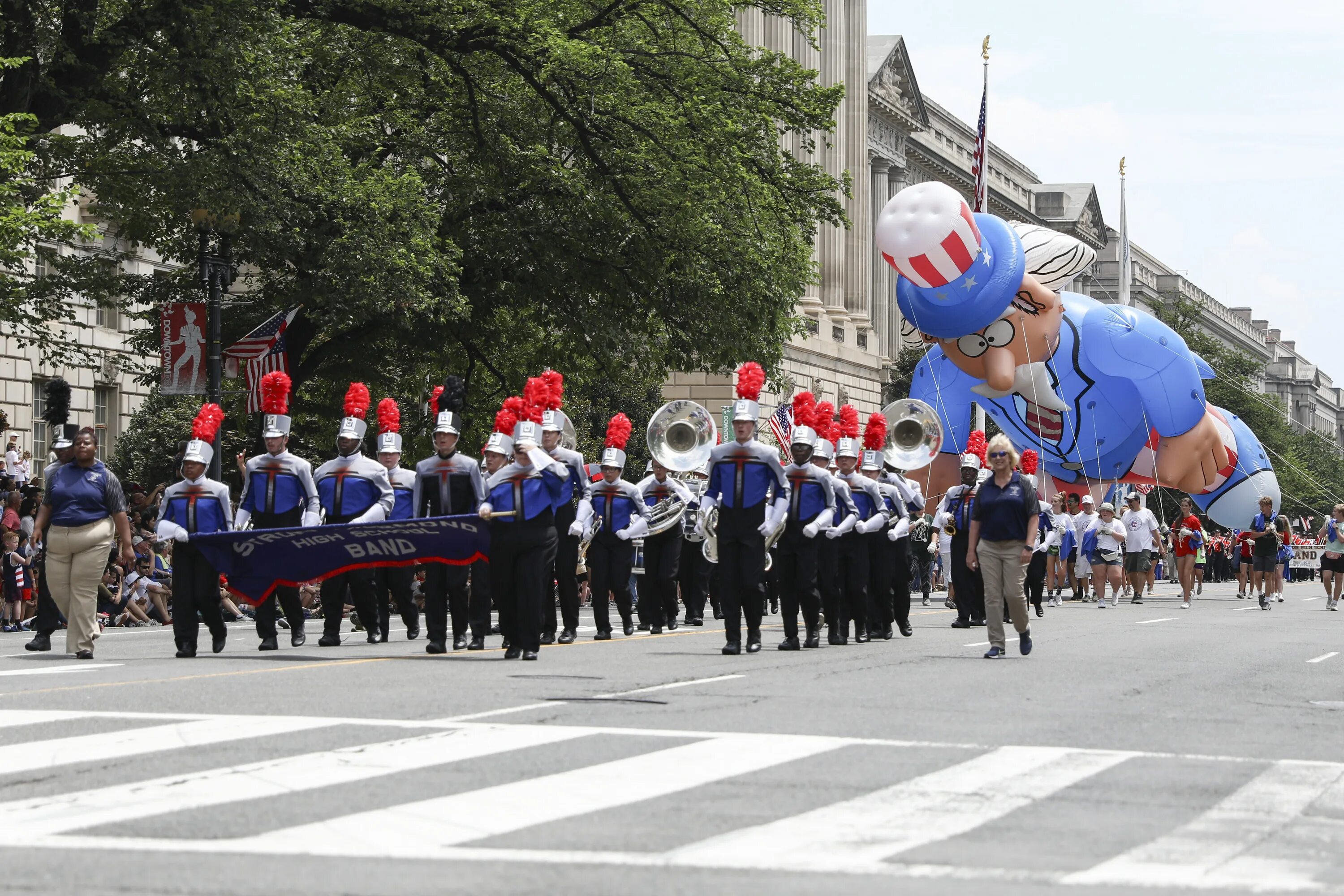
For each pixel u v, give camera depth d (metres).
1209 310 149.50
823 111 33.16
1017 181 118.31
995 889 5.79
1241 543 41.00
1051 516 27.31
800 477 17.30
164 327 27.30
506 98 31.58
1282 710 11.73
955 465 36.38
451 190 31.48
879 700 11.69
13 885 5.76
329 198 26.55
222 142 25.61
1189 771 8.58
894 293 94.38
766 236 32.84
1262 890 5.85
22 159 21.52
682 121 31.30
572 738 9.38
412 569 18.83
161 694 11.63
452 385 17.12
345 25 30.44
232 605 25.28
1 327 39.16
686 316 32.88
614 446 19.81
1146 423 33.41
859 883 5.85
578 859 6.23
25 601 22.73
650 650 17.12
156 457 43.25
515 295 32.62
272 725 9.84
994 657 16.06
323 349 32.56
